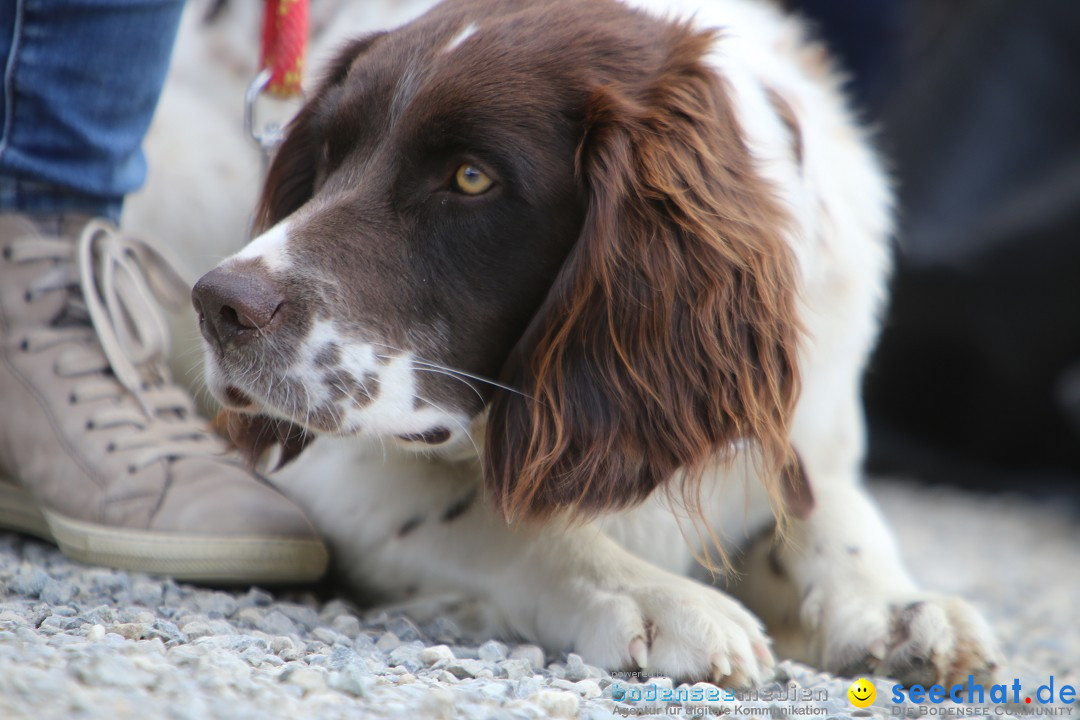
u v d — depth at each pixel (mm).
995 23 11031
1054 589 6930
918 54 11422
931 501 10508
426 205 4113
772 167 4516
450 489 4543
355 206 4121
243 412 4230
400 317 4070
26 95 4656
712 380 4117
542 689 3367
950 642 4121
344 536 4793
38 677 2750
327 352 3945
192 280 6719
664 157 4148
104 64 4684
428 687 3225
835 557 4617
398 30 4590
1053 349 10703
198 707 2732
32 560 4723
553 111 4121
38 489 4734
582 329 4070
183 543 4410
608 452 4059
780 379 4227
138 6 4652
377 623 4277
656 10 4910
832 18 10906
